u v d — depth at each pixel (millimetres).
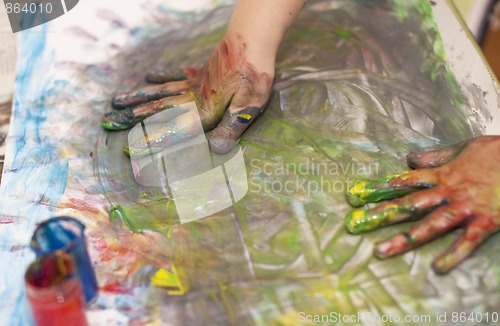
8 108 1229
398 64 1262
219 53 1167
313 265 928
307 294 888
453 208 931
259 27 1134
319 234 972
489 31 1651
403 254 934
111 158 1120
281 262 934
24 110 1224
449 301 875
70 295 774
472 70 1222
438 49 1271
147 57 1334
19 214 1017
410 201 949
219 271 925
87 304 876
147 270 928
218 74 1148
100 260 943
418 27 1326
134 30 1393
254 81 1119
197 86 1202
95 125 1189
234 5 1447
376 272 916
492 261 918
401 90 1206
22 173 1095
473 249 916
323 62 1283
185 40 1368
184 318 861
